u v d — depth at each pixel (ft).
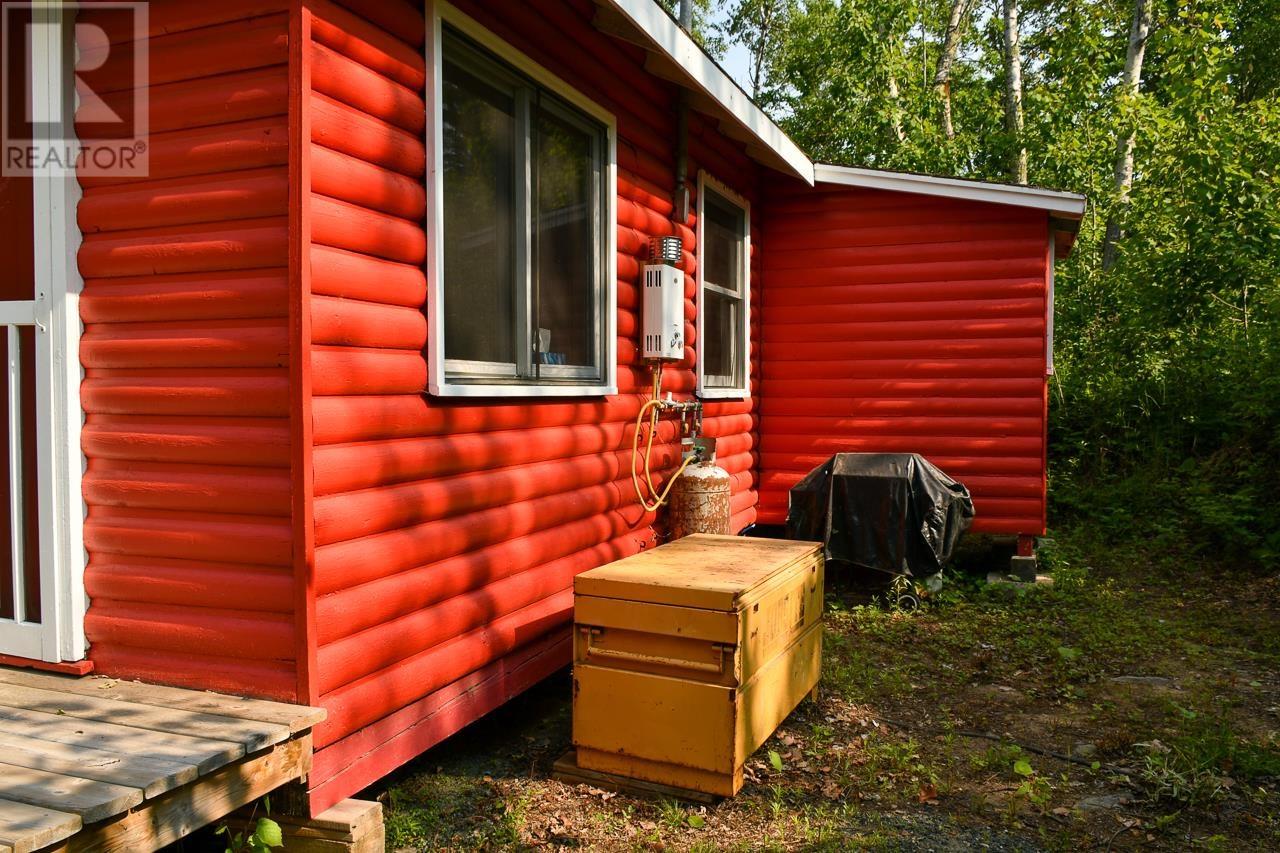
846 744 14.73
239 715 9.67
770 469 28.48
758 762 13.78
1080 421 39.37
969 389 26.55
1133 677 18.28
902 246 27.09
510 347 14.69
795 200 28.04
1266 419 32.91
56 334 10.94
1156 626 21.76
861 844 11.39
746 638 12.33
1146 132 40.37
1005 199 25.29
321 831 10.07
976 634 21.25
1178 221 37.47
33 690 10.50
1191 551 28.45
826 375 27.86
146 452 10.73
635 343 19.07
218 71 10.36
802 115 69.26
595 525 17.19
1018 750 14.34
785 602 14.15
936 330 26.81
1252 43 56.39
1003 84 65.10
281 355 10.08
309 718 9.73
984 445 26.40
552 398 15.53
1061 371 41.16
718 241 25.05
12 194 11.19
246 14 10.18
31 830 7.04
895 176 26.30
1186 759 13.65
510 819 11.84
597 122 17.20
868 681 17.71
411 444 11.86
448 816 12.10
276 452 10.12
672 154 20.95
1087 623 22.06
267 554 10.15
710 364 24.47
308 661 9.95
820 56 68.08
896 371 27.22
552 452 15.57
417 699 11.96
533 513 14.82
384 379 11.28
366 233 10.99
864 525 23.39
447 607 12.56
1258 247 34.37
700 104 21.04
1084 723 15.79
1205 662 19.22
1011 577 26.05
